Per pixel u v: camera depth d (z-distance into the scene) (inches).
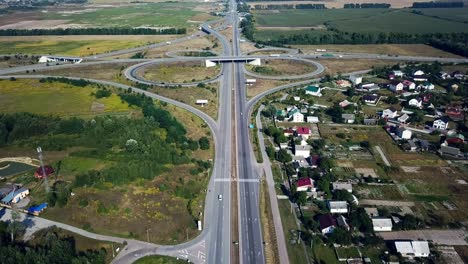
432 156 5605.3
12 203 4537.4
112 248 3816.4
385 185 4886.8
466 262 3612.2
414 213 4338.1
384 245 3846.0
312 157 5428.2
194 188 4822.8
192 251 3791.8
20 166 5408.5
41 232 4037.9
